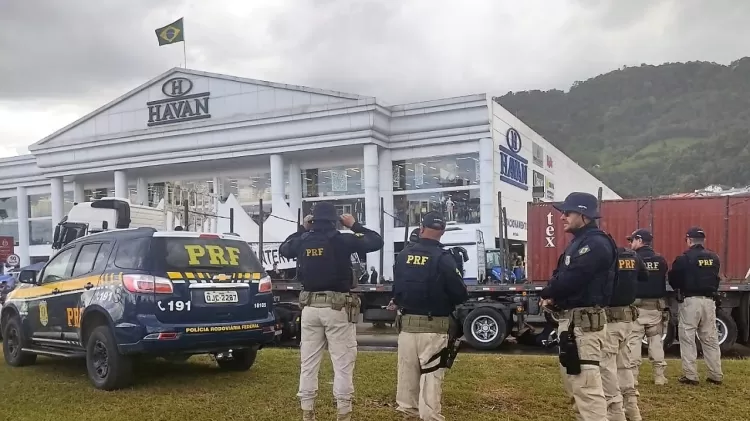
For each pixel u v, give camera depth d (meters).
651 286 7.31
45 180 38.16
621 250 5.93
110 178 35.50
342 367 5.41
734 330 11.48
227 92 30.27
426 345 4.79
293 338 13.38
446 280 4.73
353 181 29.67
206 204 18.62
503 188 28.47
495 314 12.07
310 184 30.45
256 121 29.00
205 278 7.04
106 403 6.29
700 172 120.50
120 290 6.81
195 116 30.84
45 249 38.59
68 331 7.58
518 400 6.36
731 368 8.20
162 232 7.07
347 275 5.51
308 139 28.16
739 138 130.00
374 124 26.97
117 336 6.67
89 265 7.54
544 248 14.81
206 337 6.87
